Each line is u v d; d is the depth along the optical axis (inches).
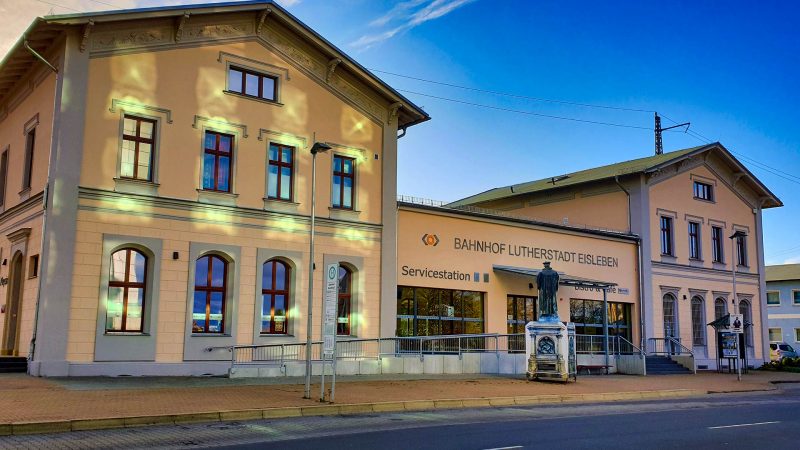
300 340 961.5
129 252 854.5
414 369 1013.8
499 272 1213.7
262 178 959.0
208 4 909.2
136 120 874.8
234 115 944.9
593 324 1353.3
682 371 1327.5
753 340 1673.2
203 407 566.3
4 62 910.4
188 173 896.9
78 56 829.2
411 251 1104.2
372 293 1038.4
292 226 976.3
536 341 972.6
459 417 600.7
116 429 483.2
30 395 606.5
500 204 1752.0
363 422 552.4
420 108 1103.6
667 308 1492.4
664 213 1507.1
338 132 1042.1
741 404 813.2
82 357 797.9
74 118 818.8
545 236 1296.8
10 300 914.1
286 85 998.4
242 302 920.3
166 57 896.3
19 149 953.5
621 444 458.0
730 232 1668.3
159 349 850.8
